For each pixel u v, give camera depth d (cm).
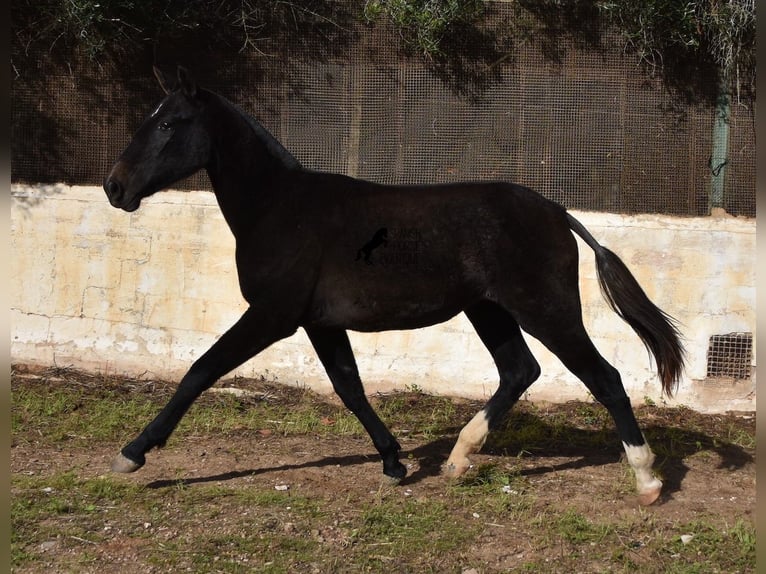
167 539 382
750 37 634
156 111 441
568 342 430
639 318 439
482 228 427
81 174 662
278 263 427
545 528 402
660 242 638
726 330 636
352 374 461
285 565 360
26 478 452
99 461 491
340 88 650
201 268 653
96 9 610
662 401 637
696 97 648
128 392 629
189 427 564
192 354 656
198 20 644
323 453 521
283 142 653
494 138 648
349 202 434
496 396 463
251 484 456
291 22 647
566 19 643
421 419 600
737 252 635
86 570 354
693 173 649
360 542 384
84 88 658
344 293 430
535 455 532
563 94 646
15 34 652
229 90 652
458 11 627
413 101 648
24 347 661
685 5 620
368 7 633
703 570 363
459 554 375
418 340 648
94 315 659
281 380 654
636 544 389
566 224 440
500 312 466
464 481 466
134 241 656
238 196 443
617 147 647
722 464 518
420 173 650
